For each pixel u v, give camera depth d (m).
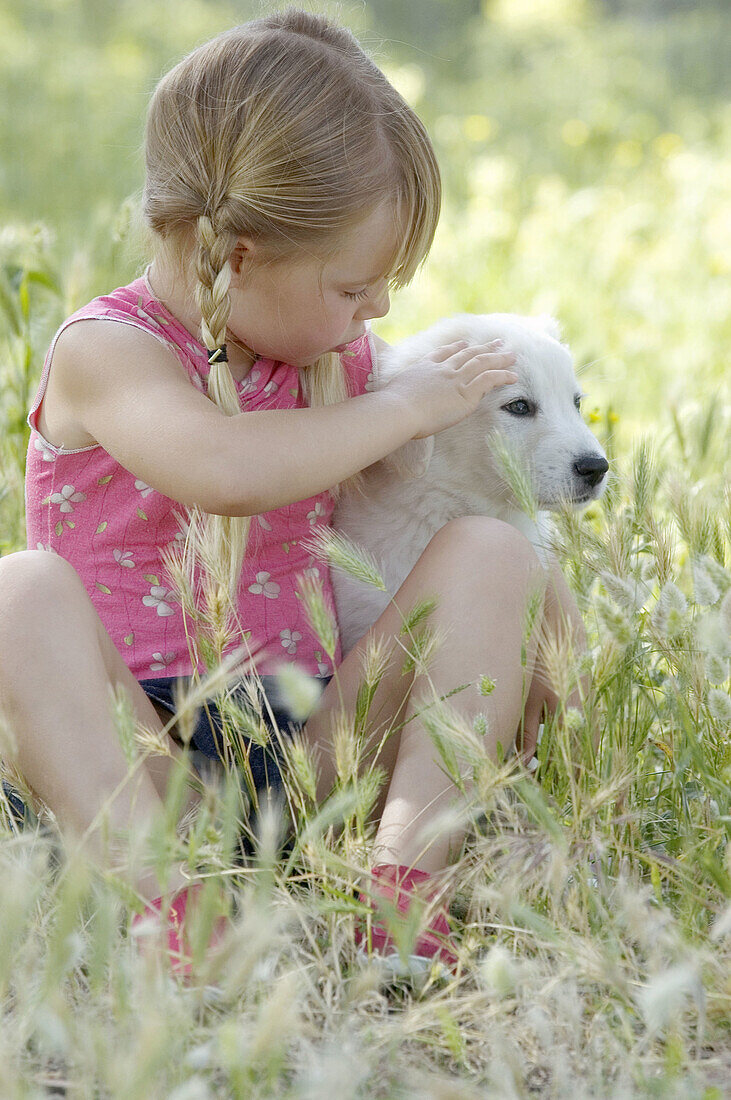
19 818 2.09
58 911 1.68
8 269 3.18
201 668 2.20
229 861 1.66
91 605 1.96
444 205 8.35
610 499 2.64
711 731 2.08
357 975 1.72
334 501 2.66
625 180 9.22
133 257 3.10
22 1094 1.33
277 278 2.10
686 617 2.07
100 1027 1.47
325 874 1.75
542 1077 1.55
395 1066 1.56
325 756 2.17
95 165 8.82
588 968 1.59
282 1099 1.43
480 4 18.78
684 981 1.42
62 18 13.84
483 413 2.74
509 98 12.96
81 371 2.14
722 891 1.81
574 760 2.07
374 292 2.21
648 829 2.13
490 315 3.00
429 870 1.84
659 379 5.10
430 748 1.94
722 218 6.83
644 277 6.51
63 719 1.83
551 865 1.65
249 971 1.49
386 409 2.16
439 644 1.99
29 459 2.30
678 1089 1.45
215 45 2.17
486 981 1.60
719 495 2.66
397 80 9.59
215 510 2.02
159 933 1.56
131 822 1.69
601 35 16.42
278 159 2.04
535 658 2.12
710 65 14.73
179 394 2.07
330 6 2.58
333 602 2.56
